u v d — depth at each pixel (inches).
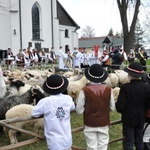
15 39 1706.4
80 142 263.1
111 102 181.9
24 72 565.0
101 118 175.6
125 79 536.7
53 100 162.1
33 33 1806.1
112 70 820.0
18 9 1705.2
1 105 271.6
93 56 912.9
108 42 1882.4
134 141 190.1
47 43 1871.3
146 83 197.2
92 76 177.5
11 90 339.9
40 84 419.2
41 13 1825.8
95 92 175.3
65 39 2196.1
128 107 182.2
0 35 1699.1
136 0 1337.4
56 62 1218.0
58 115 160.7
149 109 187.9
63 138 159.8
